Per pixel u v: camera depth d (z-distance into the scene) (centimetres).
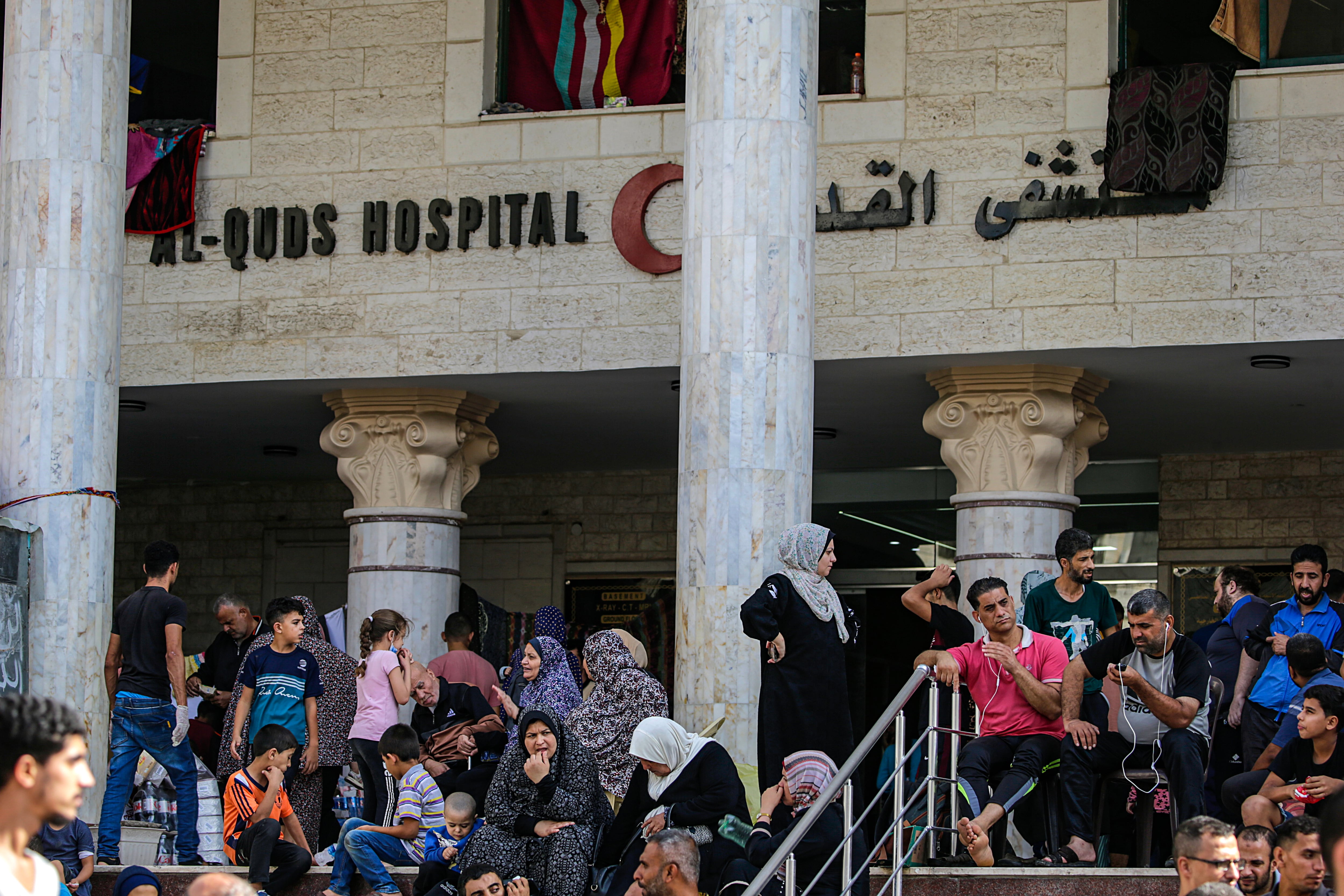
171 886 920
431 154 1347
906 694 798
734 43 1023
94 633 1048
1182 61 1244
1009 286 1236
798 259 1014
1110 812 948
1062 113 1238
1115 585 1647
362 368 1341
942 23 1266
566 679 1068
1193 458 1627
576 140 1322
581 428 1567
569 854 834
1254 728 920
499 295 1324
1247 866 700
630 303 1301
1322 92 1192
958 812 819
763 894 771
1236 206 1199
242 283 1367
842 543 1783
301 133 1370
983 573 1289
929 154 1259
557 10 1357
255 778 957
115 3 1098
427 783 939
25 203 1070
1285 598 1582
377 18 1366
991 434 1291
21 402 1055
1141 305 1209
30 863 434
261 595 1886
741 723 971
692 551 994
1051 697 830
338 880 912
